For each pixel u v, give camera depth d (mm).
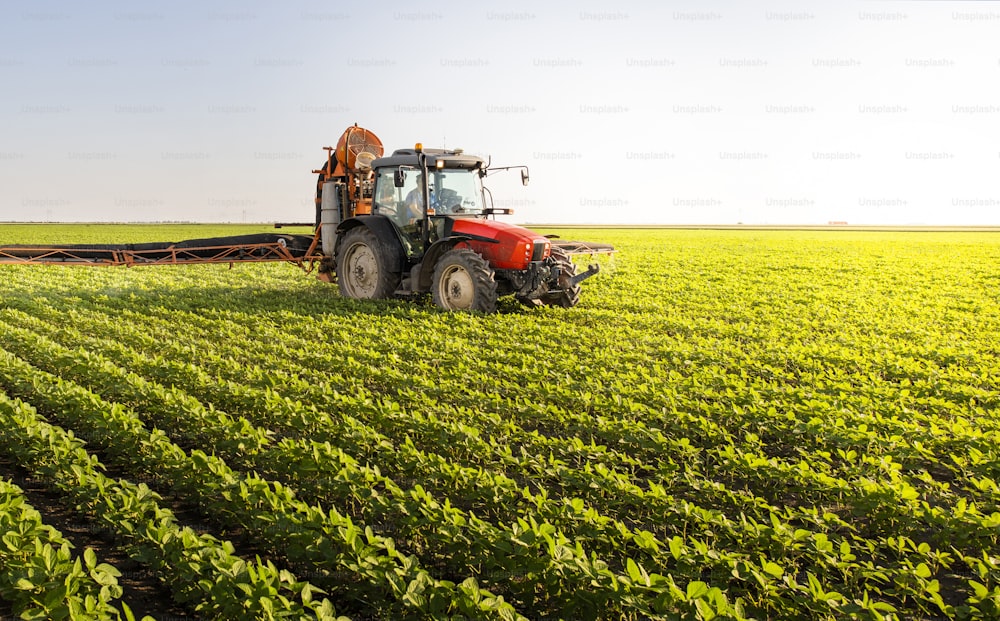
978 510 5500
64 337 10617
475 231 13070
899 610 4324
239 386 7359
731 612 3549
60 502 5465
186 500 5574
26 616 3518
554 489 5812
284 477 5844
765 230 98500
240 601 3668
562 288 13961
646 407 7172
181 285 18500
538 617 4133
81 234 50250
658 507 4996
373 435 6105
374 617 4121
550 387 7867
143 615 4105
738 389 7887
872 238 62438
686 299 17000
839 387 8336
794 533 4547
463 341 10547
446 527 4441
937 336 12461
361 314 12781
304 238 15961
